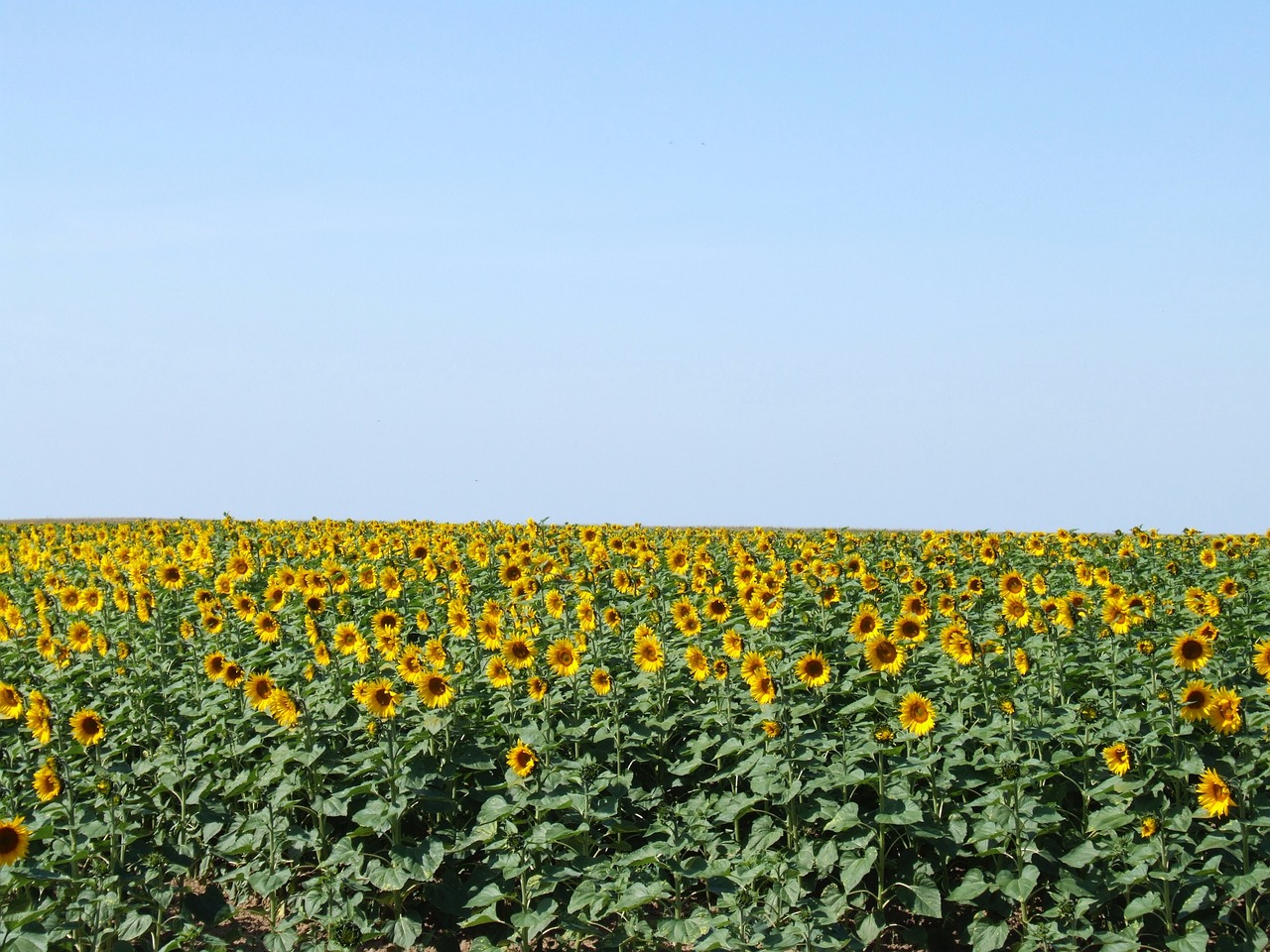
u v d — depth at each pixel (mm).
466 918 11070
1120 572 20156
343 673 13727
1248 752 11633
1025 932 10523
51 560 23359
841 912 10602
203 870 11906
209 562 20203
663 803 12211
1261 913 10562
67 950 10000
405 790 11367
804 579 17516
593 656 14367
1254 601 17469
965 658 13086
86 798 12336
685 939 9812
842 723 12289
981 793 11672
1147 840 10859
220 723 12852
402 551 20656
